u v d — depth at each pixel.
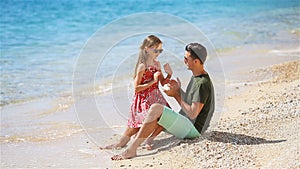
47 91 8.95
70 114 7.64
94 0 22.67
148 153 5.68
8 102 8.31
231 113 6.96
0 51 12.84
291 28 16.89
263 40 14.54
